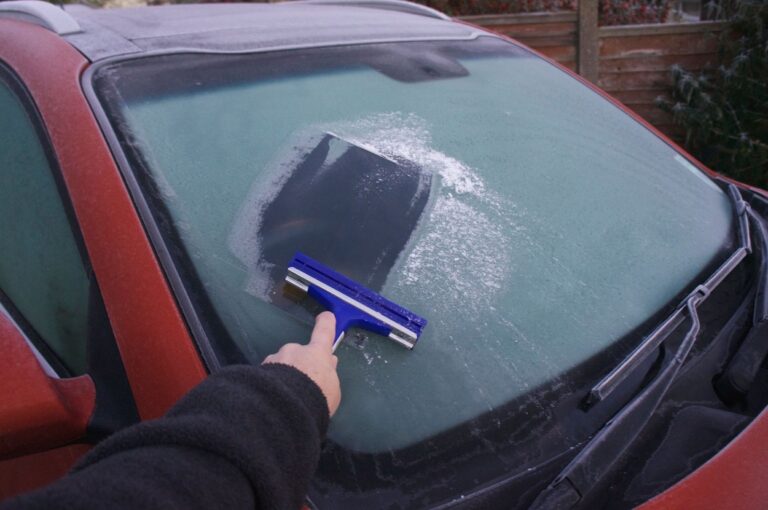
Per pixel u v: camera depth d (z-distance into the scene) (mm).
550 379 1246
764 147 4230
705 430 1209
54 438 1085
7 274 1503
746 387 1296
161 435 706
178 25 1886
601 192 1691
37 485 1310
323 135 1536
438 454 1109
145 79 1523
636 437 1144
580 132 1912
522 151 1721
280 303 1210
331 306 1164
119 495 626
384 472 1072
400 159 1543
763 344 1359
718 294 1533
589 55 4699
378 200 1422
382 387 1153
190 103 1504
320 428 851
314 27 2037
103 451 718
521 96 1983
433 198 1475
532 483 1098
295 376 864
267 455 733
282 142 1489
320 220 1350
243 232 1292
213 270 1228
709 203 1862
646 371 1285
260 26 1966
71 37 1673
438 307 1279
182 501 656
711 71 4656
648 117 4859
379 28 2158
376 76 1820
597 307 1395
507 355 1256
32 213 1412
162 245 1225
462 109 1805
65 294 1291
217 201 1327
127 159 1324
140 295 1173
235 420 743
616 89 4809
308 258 1201
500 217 1494
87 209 1267
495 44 2328
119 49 1606
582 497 1044
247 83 1618
